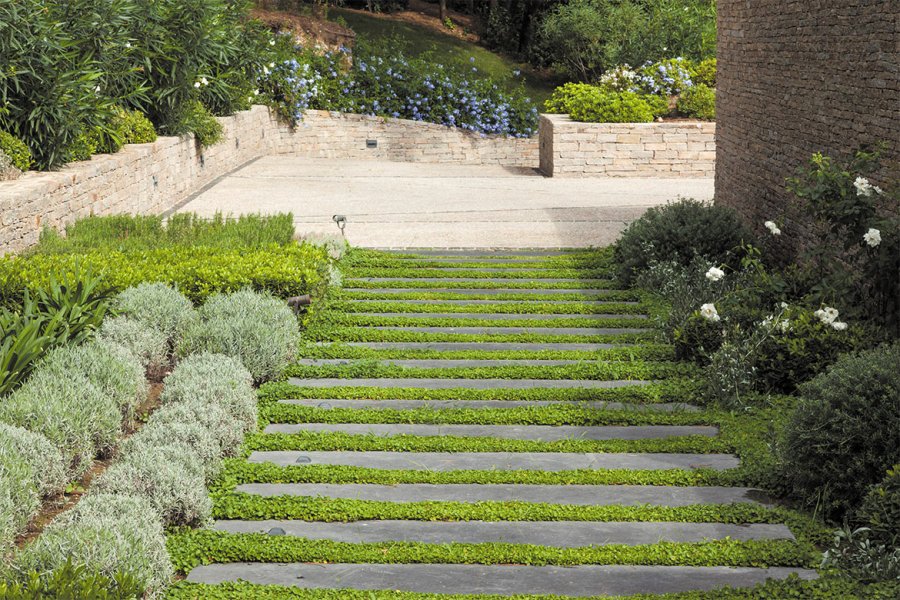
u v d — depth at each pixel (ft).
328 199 55.88
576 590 16.80
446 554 17.87
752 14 39.42
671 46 84.94
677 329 29.12
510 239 44.96
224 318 28.43
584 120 68.95
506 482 21.12
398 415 24.63
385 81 84.12
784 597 16.21
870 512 18.20
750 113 39.96
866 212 27.22
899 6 26.68
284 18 85.71
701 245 36.78
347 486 20.98
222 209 52.75
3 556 16.61
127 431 23.95
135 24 54.70
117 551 15.93
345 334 31.19
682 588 16.89
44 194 37.58
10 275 29.07
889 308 27.43
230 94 68.28
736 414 24.75
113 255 33.65
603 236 45.57
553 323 32.53
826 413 19.76
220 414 22.29
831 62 31.48
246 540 18.28
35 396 21.24
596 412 24.76
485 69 99.86
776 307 28.17
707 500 20.31
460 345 30.73
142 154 49.24
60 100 42.14
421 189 60.23
